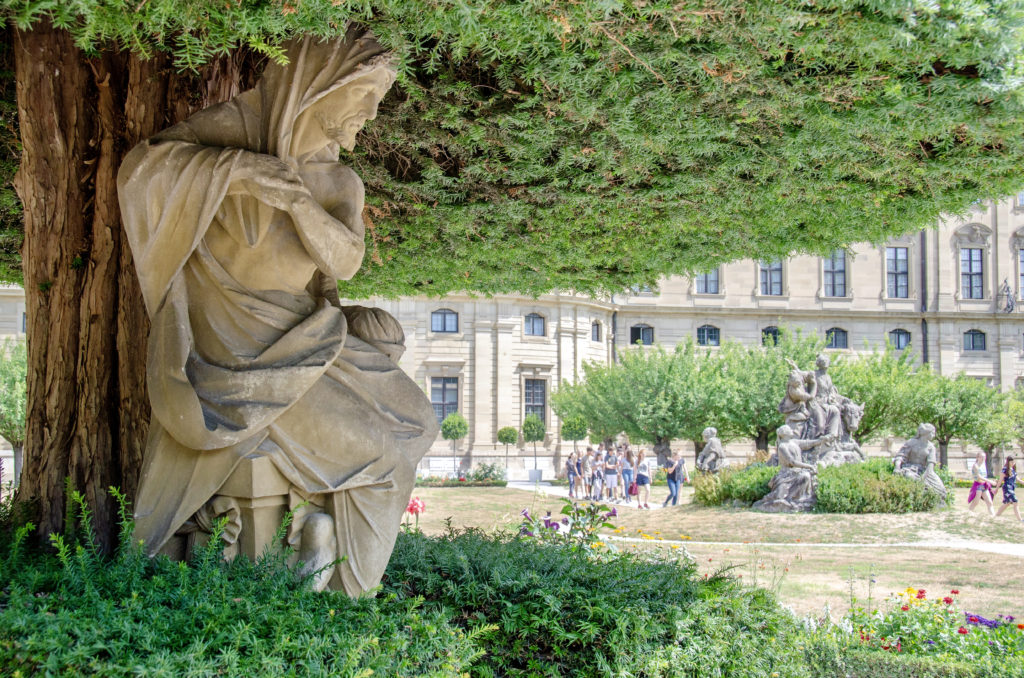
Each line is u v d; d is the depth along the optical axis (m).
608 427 33.22
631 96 4.55
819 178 5.78
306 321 3.54
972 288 47.75
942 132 4.82
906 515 15.96
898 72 4.25
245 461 3.40
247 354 3.47
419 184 6.33
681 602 4.53
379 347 3.93
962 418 32.09
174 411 3.29
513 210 6.71
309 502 3.58
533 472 40.53
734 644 4.48
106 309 4.56
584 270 8.78
